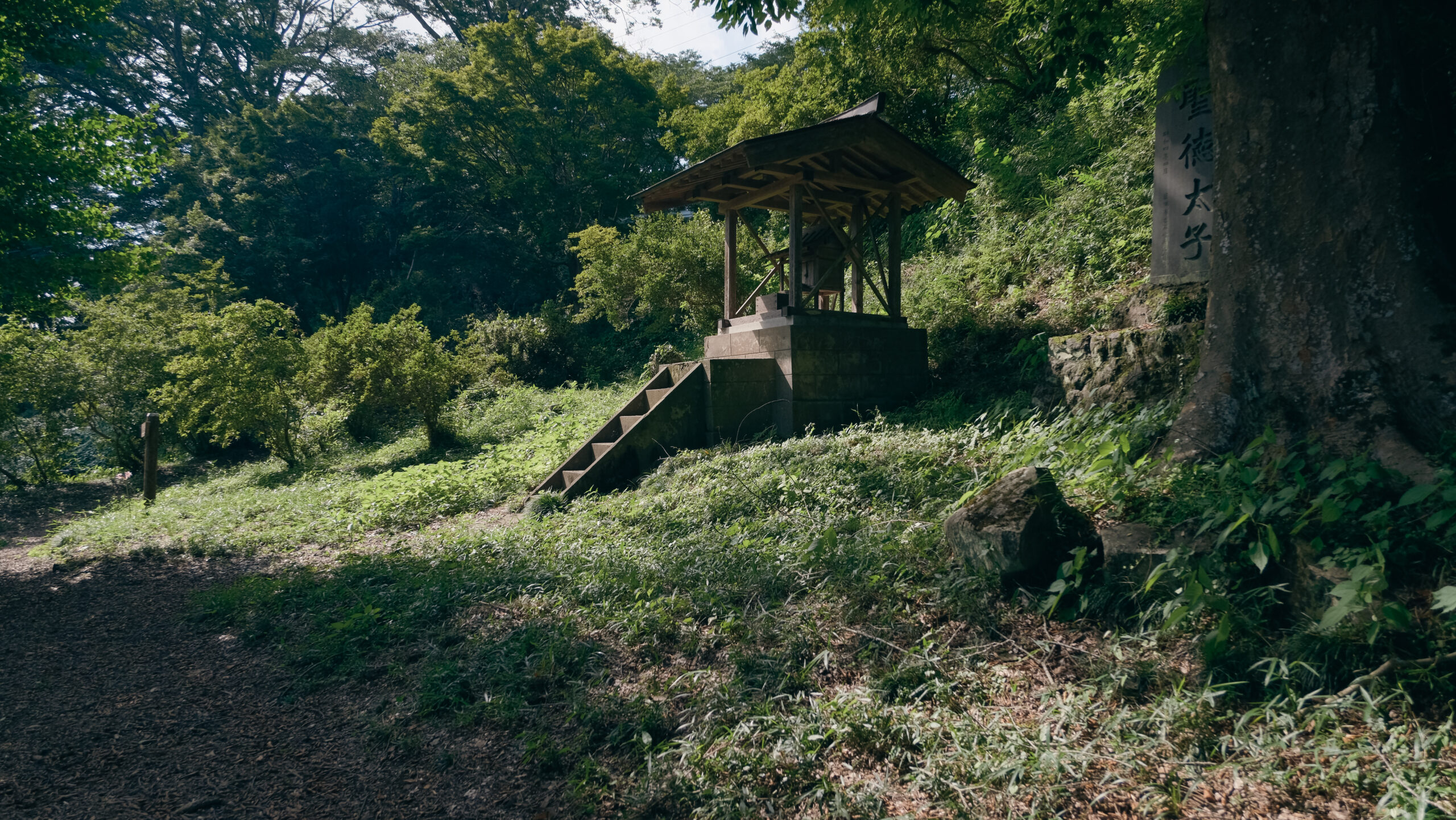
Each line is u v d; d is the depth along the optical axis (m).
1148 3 7.23
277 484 11.83
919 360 8.94
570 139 28.45
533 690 3.48
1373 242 3.59
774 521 5.32
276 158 33.88
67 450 16.91
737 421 8.16
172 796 2.82
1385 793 2.08
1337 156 3.68
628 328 20.50
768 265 15.36
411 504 8.38
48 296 7.76
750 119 17.58
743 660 3.39
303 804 2.75
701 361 8.25
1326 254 3.71
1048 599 3.41
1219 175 4.18
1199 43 5.64
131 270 7.96
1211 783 2.26
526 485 8.73
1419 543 2.78
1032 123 12.36
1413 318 3.48
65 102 33.53
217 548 7.27
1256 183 3.94
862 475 5.78
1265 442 3.40
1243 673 2.67
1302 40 3.77
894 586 3.86
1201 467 3.84
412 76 32.38
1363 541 2.87
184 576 6.46
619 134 29.70
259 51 40.00
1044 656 3.14
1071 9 5.90
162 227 33.81
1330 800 2.13
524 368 19.27
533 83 29.53
